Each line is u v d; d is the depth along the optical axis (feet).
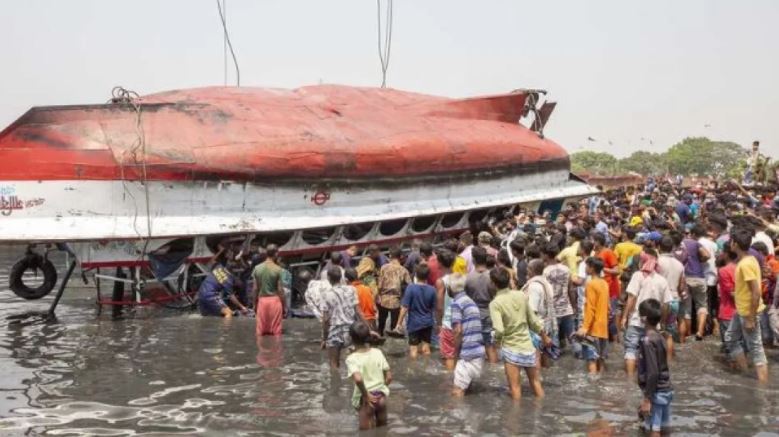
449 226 78.79
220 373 38.68
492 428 29.25
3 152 54.24
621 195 114.73
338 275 39.58
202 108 62.39
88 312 57.52
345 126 69.41
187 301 59.26
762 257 43.09
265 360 41.65
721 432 28.63
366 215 66.85
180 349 44.39
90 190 54.65
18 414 31.63
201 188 57.98
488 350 40.75
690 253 45.14
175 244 57.77
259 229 59.31
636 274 38.70
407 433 28.73
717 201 75.31
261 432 29.09
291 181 62.13
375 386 29.25
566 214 69.82
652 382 27.73
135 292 57.31
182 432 29.22
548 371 38.73
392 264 47.93
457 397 33.78
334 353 39.32
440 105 85.10
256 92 71.61
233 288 58.08
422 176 72.64
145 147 56.54
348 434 28.71
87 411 32.07
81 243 54.34
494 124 89.10
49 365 40.32
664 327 39.73
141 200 55.98
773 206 67.31
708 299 48.32
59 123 55.93
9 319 54.29
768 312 43.57
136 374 38.50
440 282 42.06
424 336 41.57
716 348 43.52
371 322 44.39
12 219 53.36
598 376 37.58
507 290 33.60
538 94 94.89
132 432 29.22
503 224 69.87
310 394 34.60
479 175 79.61
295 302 62.75
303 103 71.67
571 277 42.52
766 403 32.63
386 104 80.18
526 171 87.15
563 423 29.81
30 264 55.47
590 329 38.14
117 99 58.75
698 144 486.38
